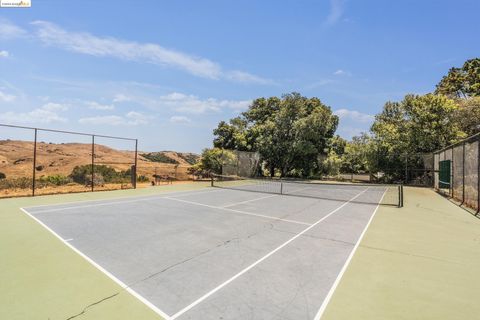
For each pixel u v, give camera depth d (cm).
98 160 3684
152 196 1411
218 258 534
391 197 1549
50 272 460
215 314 338
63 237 664
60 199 1276
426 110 2525
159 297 379
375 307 359
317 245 625
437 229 789
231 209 1058
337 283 431
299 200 1347
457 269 495
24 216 896
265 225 805
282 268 489
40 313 334
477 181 1118
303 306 360
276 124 3189
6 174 2100
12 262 502
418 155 2531
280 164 3222
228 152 2712
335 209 1103
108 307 351
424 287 421
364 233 736
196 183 2247
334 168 3102
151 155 5291
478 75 3384
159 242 632
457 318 335
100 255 545
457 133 2386
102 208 1053
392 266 505
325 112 3078
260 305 361
